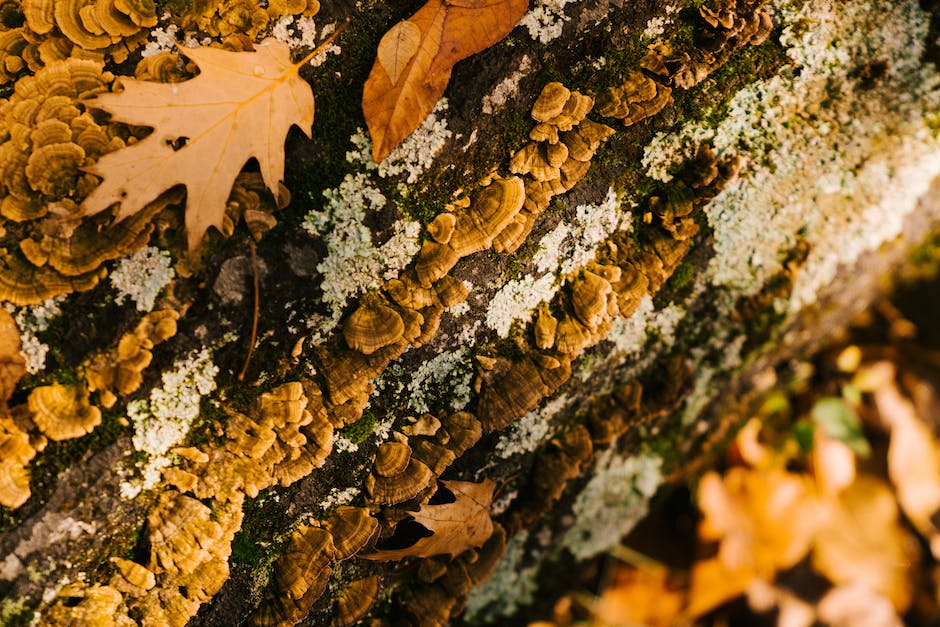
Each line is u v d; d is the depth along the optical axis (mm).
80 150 875
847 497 1177
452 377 953
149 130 885
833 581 1166
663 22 939
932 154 1022
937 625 1154
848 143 999
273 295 905
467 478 984
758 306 1030
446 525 966
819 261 1033
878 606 1158
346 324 916
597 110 941
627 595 1155
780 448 1176
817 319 1072
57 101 875
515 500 1022
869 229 1036
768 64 965
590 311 955
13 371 876
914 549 1171
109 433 890
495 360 955
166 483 903
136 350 886
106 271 884
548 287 961
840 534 1171
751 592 1163
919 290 1179
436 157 919
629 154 957
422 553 971
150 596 902
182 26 893
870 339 1197
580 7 922
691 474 1154
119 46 888
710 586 1162
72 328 884
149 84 875
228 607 930
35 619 887
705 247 997
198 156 880
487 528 990
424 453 949
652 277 974
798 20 961
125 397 890
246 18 894
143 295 889
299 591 930
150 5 885
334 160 906
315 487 932
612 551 1148
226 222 890
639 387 1019
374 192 913
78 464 887
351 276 916
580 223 957
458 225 925
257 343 909
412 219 921
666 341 1021
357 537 937
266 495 922
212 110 881
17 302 874
